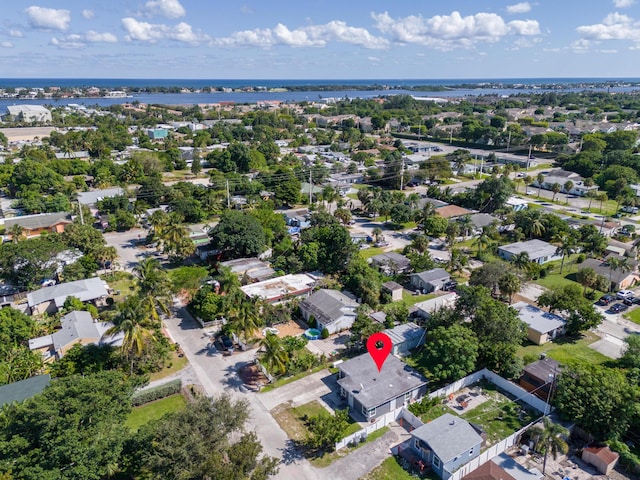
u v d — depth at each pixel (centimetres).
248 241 8944
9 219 11056
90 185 15538
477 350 5681
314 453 4591
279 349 5556
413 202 12262
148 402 5341
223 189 13650
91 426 3888
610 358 6175
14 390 4922
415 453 4572
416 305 7412
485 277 7381
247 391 5534
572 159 17112
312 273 8619
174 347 6362
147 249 10169
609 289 8244
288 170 15650
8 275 7944
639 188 14212
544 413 5106
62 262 8538
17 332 6175
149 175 15862
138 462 3941
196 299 7150
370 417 5053
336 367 5962
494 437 4794
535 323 6688
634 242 9900
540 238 10712
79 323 6431
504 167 17138
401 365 5709
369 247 10269
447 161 16862
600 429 4616
